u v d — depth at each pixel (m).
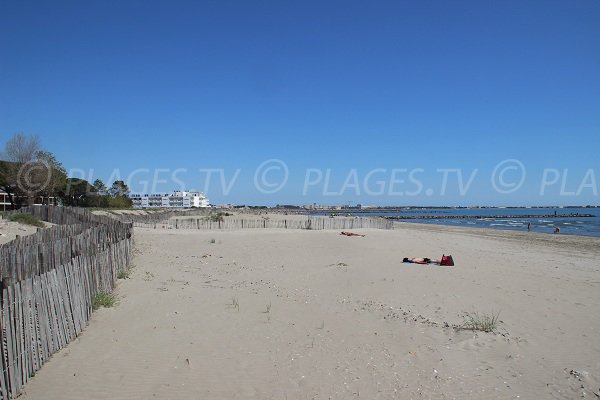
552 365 7.11
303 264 19.02
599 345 8.17
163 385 5.88
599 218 122.00
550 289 13.75
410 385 6.18
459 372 6.71
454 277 15.71
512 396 5.95
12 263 6.94
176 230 43.22
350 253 23.77
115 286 11.55
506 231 57.62
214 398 5.60
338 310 10.38
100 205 82.06
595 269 19.77
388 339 8.21
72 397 5.41
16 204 53.28
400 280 14.99
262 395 5.73
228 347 7.42
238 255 22.09
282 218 82.62
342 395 5.80
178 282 13.05
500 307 11.19
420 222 98.50
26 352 5.72
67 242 7.96
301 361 6.93
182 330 8.20
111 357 6.71
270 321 9.09
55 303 6.77
